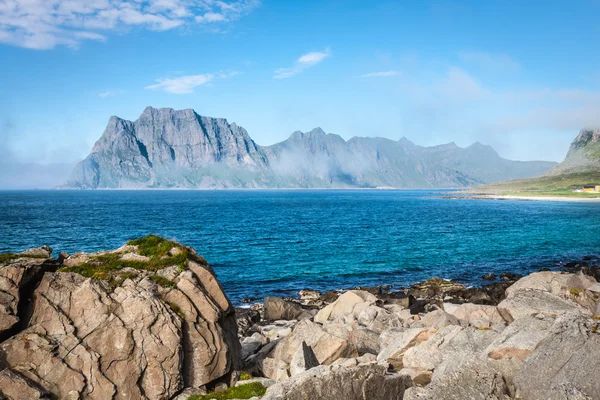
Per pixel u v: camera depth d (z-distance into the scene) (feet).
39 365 41.16
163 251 54.34
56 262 50.26
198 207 655.35
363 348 61.46
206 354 47.34
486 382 36.81
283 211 555.28
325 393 38.55
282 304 102.99
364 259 194.70
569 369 35.12
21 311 45.06
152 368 43.62
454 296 125.39
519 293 76.48
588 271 136.67
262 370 55.26
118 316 44.65
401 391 41.37
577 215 432.25
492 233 288.10
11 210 531.09
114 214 476.95
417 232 296.71
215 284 52.95
